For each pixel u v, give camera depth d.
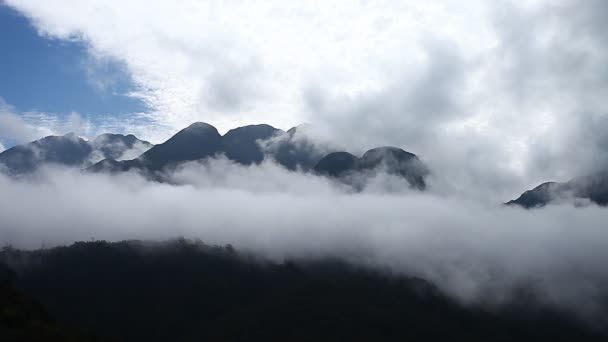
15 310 95.88
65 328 100.12
